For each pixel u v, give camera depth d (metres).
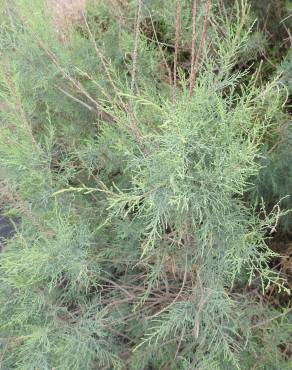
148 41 2.36
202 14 1.76
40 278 1.73
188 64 2.04
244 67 2.29
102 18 2.35
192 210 1.52
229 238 1.62
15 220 2.60
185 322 1.81
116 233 2.10
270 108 1.66
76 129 2.21
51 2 2.20
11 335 1.98
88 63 2.14
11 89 1.68
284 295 2.18
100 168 2.12
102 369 1.95
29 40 2.02
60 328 1.86
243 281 2.07
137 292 2.12
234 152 1.36
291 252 2.07
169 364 2.06
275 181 2.08
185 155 1.38
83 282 1.87
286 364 1.80
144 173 1.48
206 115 1.49
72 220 1.91
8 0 2.11
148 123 1.76
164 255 1.78
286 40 2.14
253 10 2.26
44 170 1.88
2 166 1.96
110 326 1.98
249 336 1.84
